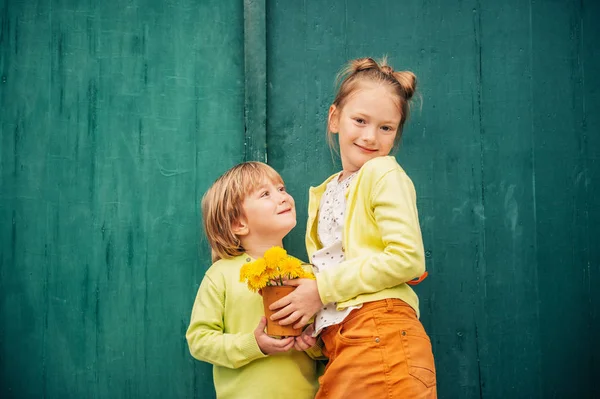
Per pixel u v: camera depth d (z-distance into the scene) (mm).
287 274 1678
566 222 2199
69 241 2125
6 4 2164
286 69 2193
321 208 1952
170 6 2199
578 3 2217
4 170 2123
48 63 2164
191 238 2152
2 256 2102
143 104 2172
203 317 1850
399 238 1653
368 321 1654
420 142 2188
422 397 1612
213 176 2168
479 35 2227
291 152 2174
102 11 2184
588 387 2152
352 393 1644
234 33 2207
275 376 1794
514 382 2141
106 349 2107
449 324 2148
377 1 2225
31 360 2084
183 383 2115
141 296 2127
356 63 1944
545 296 2172
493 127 2205
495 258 2172
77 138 2152
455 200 2182
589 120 2232
